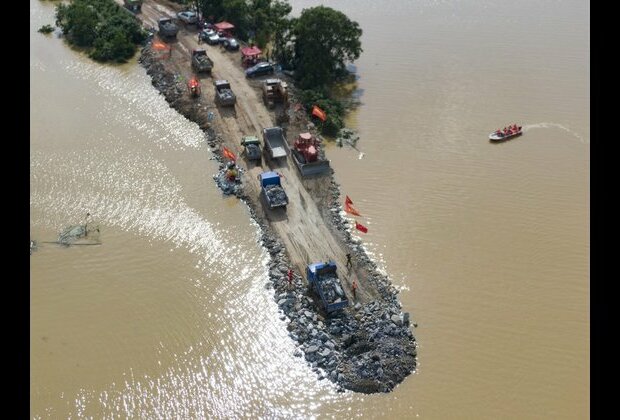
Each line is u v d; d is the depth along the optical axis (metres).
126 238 72.44
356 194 78.50
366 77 105.62
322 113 89.38
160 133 91.56
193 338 60.50
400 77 105.44
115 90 103.06
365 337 59.28
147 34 118.38
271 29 118.69
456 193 78.25
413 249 70.06
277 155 83.31
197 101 97.00
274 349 59.28
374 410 53.59
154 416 53.91
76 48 116.56
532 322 61.31
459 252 69.50
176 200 78.25
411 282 65.94
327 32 98.75
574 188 78.25
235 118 92.88
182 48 113.25
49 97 100.00
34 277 66.94
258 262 69.25
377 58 111.81
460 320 61.62
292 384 56.09
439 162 84.00
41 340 60.09
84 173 82.75
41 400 54.88
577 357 57.81
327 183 80.31
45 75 106.88
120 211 76.50
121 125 93.44
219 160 85.19
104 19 120.62
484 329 60.69
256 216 75.19
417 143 88.12
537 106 95.50
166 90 101.38
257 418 53.44
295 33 103.94
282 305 63.25
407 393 54.91
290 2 137.88
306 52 100.69
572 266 67.31
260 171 82.31
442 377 56.19
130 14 124.19
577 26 121.75
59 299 64.50
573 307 62.72
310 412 53.66
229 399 55.09
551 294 64.19
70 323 61.94
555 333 60.16
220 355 58.88
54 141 88.88
